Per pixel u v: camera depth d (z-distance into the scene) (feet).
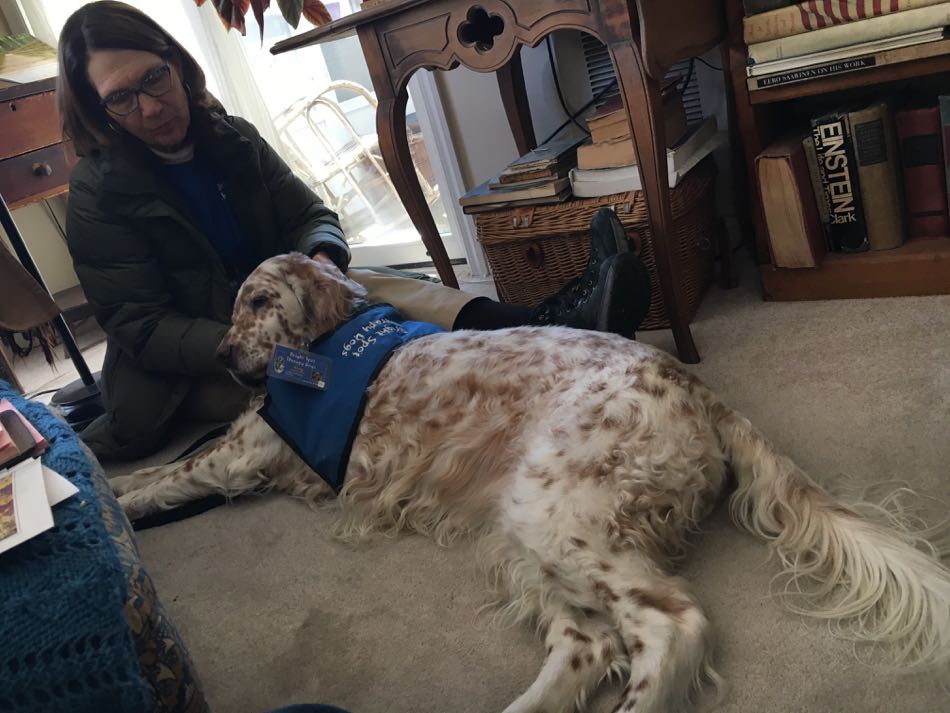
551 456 4.45
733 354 6.66
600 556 4.15
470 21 6.35
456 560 5.08
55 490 2.91
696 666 3.65
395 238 12.09
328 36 7.23
